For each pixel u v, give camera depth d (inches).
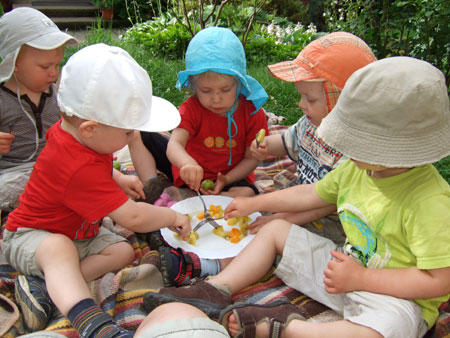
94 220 70.1
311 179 90.0
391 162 56.0
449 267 58.0
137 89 65.5
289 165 121.0
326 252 74.9
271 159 124.3
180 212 90.2
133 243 87.4
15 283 71.9
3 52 87.7
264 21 316.2
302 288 73.7
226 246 81.9
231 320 63.0
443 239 57.6
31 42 86.8
